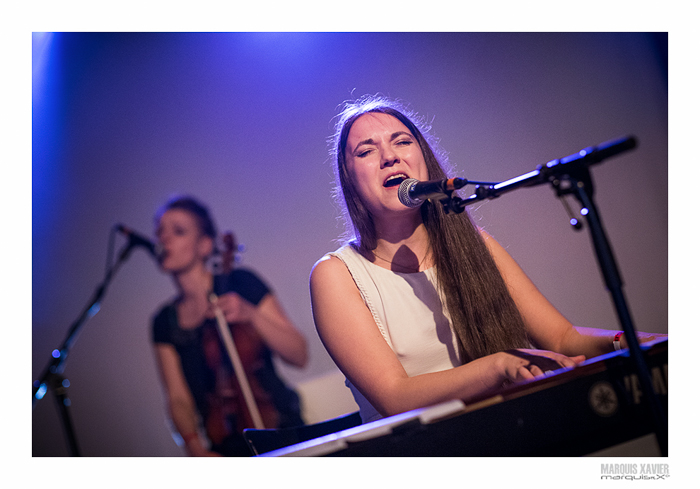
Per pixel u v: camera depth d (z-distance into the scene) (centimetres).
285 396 304
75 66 342
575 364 103
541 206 312
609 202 332
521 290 165
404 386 124
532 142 322
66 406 279
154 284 328
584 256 311
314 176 328
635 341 93
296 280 323
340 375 313
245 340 309
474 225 165
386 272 154
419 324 151
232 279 319
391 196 150
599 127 327
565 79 327
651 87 331
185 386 311
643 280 329
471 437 90
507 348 152
